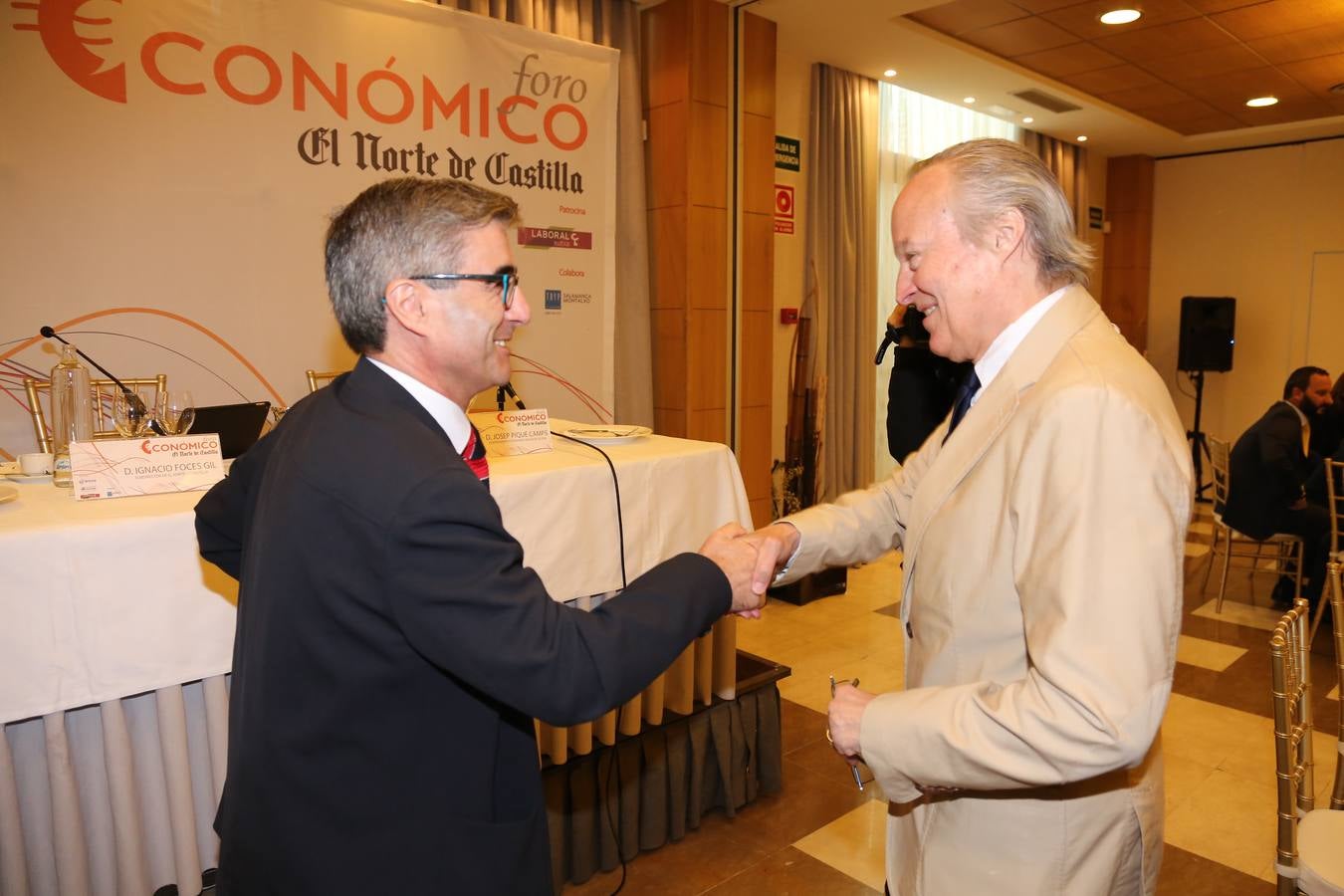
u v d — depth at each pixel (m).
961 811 1.03
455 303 0.91
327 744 0.86
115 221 2.86
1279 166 7.50
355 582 0.83
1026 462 0.91
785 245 5.17
